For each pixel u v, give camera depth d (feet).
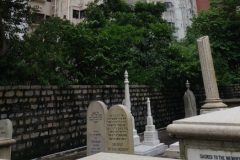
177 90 60.34
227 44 62.90
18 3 33.09
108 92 42.65
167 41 59.31
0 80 30.30
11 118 29.50
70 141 35.86
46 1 84.84
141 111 48.93
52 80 35.14
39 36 34.47
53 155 32.63
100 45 42.42
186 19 101.30
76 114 37.22
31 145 31.09
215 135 6.20
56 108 34.68
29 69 31.63
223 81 62.64
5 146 16.03
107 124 26.61
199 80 57.21
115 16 63.46
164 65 54.44
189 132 6.63
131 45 53.21
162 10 69.77
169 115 56.34
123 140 25.48
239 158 6.02
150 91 52.19
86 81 40.86
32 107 31.83
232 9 65.98
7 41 32.07
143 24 63.16
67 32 39.47
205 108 33.99
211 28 64.85
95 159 7.25
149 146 34.14
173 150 27.25
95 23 54.75
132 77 49.83
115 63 44.01
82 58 41.01
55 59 34.27
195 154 6.68
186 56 55.26
